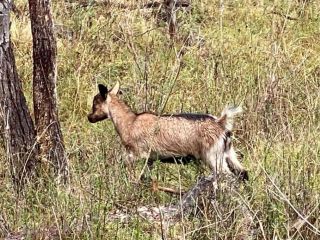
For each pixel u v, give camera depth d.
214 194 11.08
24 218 11.15
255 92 15.63
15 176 12.01
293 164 11.83
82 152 13.74
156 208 11.77
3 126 12.38
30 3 12.59
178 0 20.42
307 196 10.79
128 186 12.20
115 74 17.77
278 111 14.85
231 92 16.02
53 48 12.73
